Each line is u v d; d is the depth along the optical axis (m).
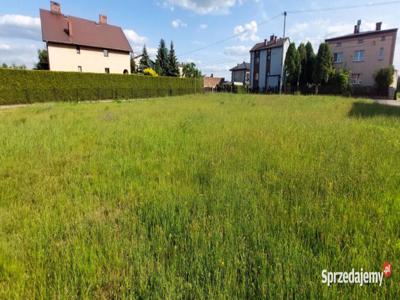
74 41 30.97
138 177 3.29
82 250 1.75
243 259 1.66
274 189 2.74
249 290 1.42
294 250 1.69
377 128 5.94
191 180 3.13
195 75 52.22
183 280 1.50
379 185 2.74
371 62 30.53
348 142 4.61
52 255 1.73
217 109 11.09
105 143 5.10
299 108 11.20
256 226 2.00
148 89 26.91
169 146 4.72
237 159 3.82
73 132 6.05
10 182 3.12
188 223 2.10
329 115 8.51
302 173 3.15
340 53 33.34
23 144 4.76
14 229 2.11
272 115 8.58
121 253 1.72
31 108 12.88
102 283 1.52
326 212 2.22
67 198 2.68
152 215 2.26
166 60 46.31
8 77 16.41
